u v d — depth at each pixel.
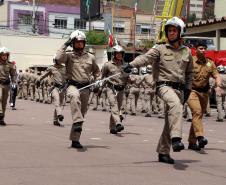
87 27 62.34
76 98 10.16
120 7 61.00
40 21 60.81
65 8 61.91
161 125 17.08
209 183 7.39
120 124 13.22
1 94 14.95
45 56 52.19
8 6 60.03
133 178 7.52
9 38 51.25
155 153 10.02
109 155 9.60
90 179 7.35
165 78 8.66
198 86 10.58
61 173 7.72
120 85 13.48
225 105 20.30
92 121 17.61
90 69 10.44
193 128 10.67
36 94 31.11
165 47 8.70
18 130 13.75
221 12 50.53
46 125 15.59
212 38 36.88
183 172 8.12
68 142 11.30
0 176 7.40
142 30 59.72
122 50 13.32
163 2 38.22
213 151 10.71
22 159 8.84
